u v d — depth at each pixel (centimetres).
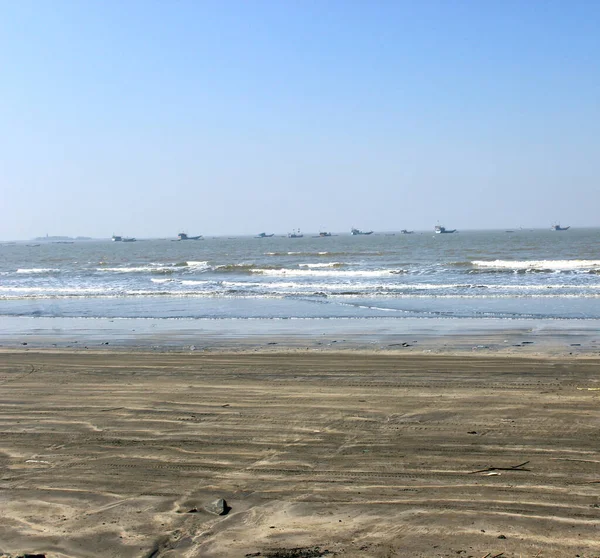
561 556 439
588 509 512
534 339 1530
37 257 9738
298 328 1844
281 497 560
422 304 2394
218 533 490
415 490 566
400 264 5103
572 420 771
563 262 4469
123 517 524
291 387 1013
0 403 952
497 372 1096
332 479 600
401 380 1049
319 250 9688
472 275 3778
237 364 1246
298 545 467
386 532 484
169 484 597
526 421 773
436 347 1444
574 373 1071
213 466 644
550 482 574
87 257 9112
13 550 468
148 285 3628
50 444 733
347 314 2148
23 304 2756
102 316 2272
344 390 980
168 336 1742
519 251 6975
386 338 1612
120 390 1021
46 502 560
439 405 867
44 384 1090
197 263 6222
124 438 749
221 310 2355
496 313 2067
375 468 626
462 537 472
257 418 823
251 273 4622
